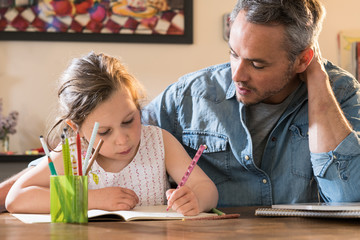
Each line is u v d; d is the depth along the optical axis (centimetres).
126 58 356
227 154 161
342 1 376
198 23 362
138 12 353
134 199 127
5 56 347
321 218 112
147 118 171
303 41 141
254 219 111
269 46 136
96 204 122
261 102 157
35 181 132
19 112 348
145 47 357
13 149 348
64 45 351
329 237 86
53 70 349
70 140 141
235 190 161
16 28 344
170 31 356
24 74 348
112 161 147
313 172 158
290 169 158
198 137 164
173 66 359
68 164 107
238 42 137
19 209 125
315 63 151
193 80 172
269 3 135
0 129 341
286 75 143
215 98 166
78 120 130
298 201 158
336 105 146
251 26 135
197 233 90
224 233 90
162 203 151
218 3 364
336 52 376
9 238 85
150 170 149
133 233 90
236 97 163
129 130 131
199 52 362
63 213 105
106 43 354
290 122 158
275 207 121
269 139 158
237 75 141
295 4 138
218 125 162
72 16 348
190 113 167
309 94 149
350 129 144
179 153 152
